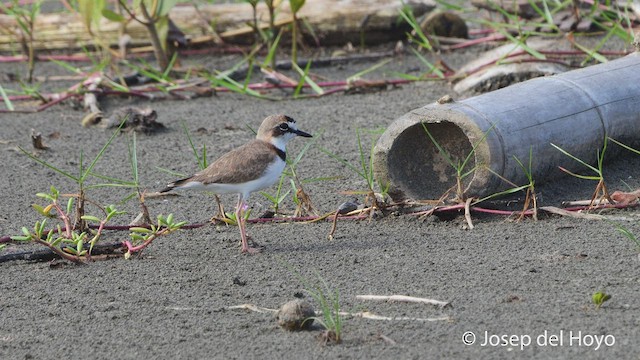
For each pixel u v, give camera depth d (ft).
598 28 55.52
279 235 34.42
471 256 31.42
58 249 32.27
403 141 35.73
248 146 33.91
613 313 26.96
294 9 51.88
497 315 27.22
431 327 26.73
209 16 58.75
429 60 55.83
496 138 33.65
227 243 33.88
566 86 36.94
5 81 55.72
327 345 26.03
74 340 27.17
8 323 28.37
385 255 32.01
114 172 41.70
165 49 55.52
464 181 35.14
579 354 24.93
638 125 37.99
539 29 55.72
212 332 27.22
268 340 26.58
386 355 25.35
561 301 27.86
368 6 57.52
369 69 52.70
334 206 37.04
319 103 50.31
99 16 53.01
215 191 33.42
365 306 28.25
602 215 33.94
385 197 35.68
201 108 50.37
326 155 42.55
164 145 44.93
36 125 48.34
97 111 48.75
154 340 26.91
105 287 30.63
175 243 34.12
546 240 32.32
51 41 59.36
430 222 34.55
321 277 30.55
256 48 54.65
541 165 35.12
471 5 62.90
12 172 41.86
